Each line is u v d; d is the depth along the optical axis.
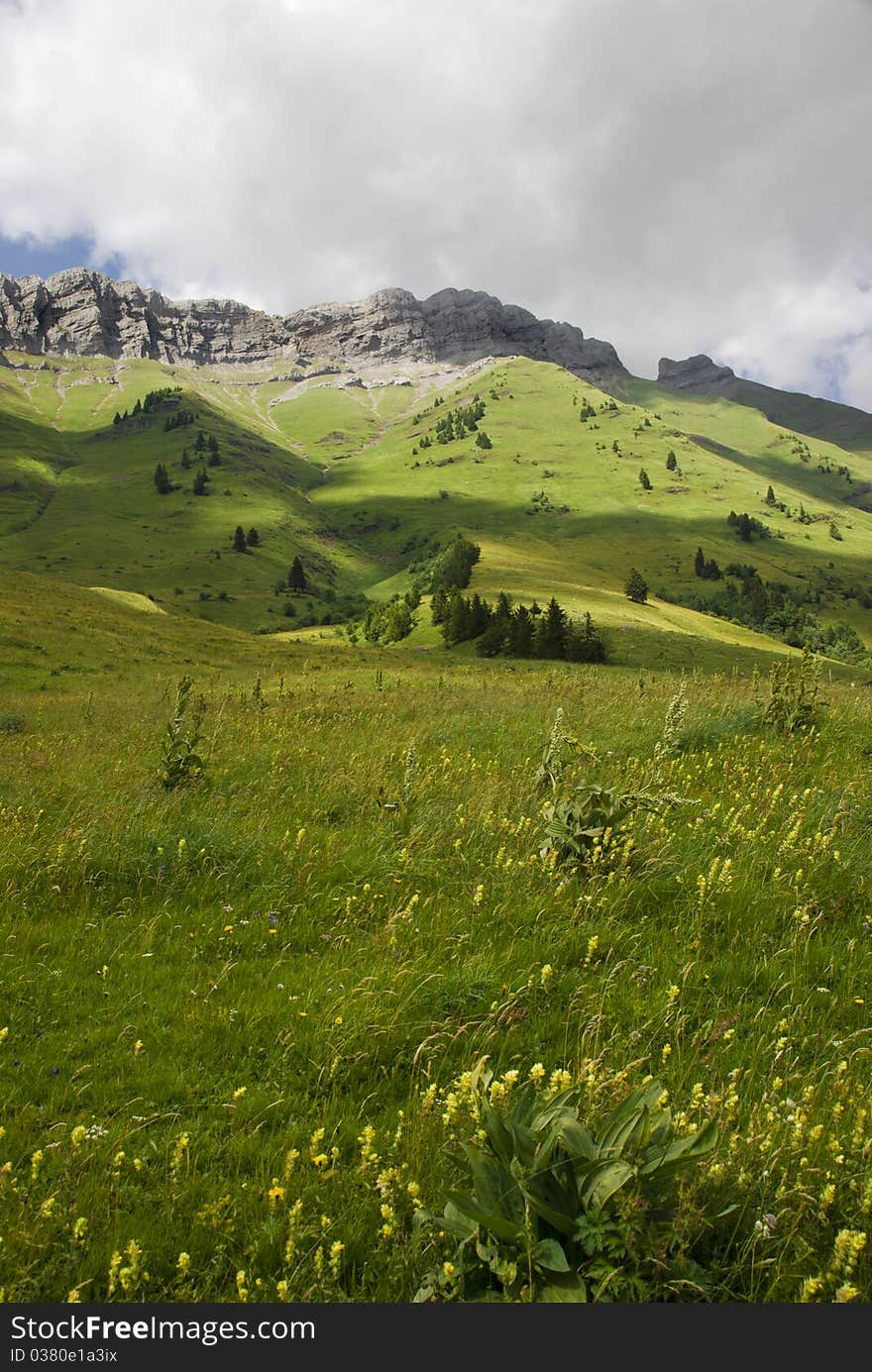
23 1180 3.87
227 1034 5.21
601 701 16.23
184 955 6.38
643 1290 2.97
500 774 10.75
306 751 12.80
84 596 80.00
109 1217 3.62
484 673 53.19
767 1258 3.20
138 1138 4.27
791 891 6.78
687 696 15.55
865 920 6.31
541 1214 3.05
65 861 7.85
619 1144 3.31
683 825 8.30
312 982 5.77
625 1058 4.67
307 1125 4.31
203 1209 3.56
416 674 50.47
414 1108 4.30
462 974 5.66
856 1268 3.12
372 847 8.18
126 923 6.91
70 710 26.66
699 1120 3.94
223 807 9.73
